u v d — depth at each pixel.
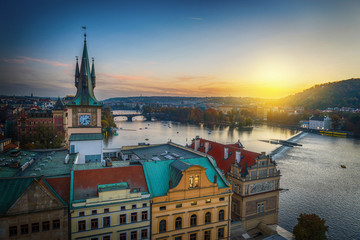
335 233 77.81
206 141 101.69
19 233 42.88
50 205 44.28
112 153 94.94
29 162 63.50
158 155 82.19
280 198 101.12
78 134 80.69
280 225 80.38
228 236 59.31
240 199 70.50
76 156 71.81
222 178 60.59
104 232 47.50
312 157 174.75
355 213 89.56
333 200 99.88
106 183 51.53
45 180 49.44
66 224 45.31
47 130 150.50
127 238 49.38
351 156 178.50
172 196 52.19
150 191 51.50
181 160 62.12
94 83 87.56
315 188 112.50
